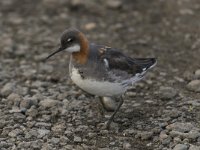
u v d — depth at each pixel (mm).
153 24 19125
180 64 15711
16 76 15406
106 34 18516
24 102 13086
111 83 11500
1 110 12938
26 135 11672
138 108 12930
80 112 12828
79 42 11477
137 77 12164
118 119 12375
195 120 12125
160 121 12180
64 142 11391
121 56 11961
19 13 20719
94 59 11492
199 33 17797
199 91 13695
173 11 19828
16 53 17156
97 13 20500
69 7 21016
